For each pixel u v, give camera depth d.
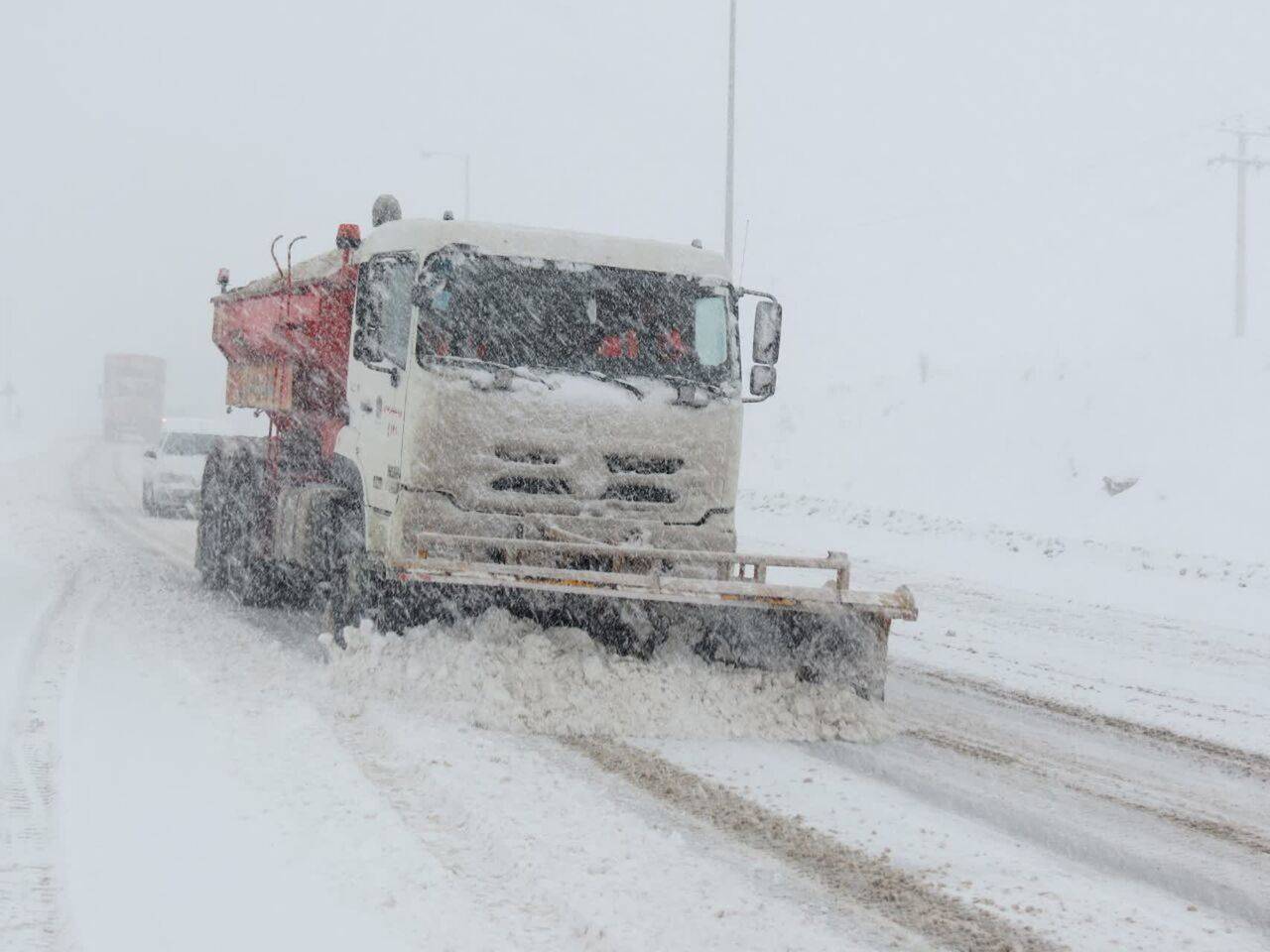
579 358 8.80
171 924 4.60
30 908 4.70
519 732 7.62
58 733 7.01
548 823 5.91
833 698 8.08
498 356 8.62
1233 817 6.62
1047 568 17.25
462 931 4.63
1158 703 9.44
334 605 9.42
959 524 20.78
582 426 8.62
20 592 12.06
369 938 4.54
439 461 8.42
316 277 10.92
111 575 13.90
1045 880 5.55
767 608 7.89
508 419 8.50
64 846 5.31
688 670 8.17
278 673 8.88
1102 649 11.71
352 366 9.81
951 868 5.66
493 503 8.48
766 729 7.88
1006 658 11.03
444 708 7.89
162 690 8.23
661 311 9.02
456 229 8.73
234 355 13.58
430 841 5.64
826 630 8.23
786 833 6.02
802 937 4.80
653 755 7.28
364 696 8.15
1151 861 5.88
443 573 7.79
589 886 5.15
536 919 4.80
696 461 8.88
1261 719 9.03
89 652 9.41
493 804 6.15
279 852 5.38
